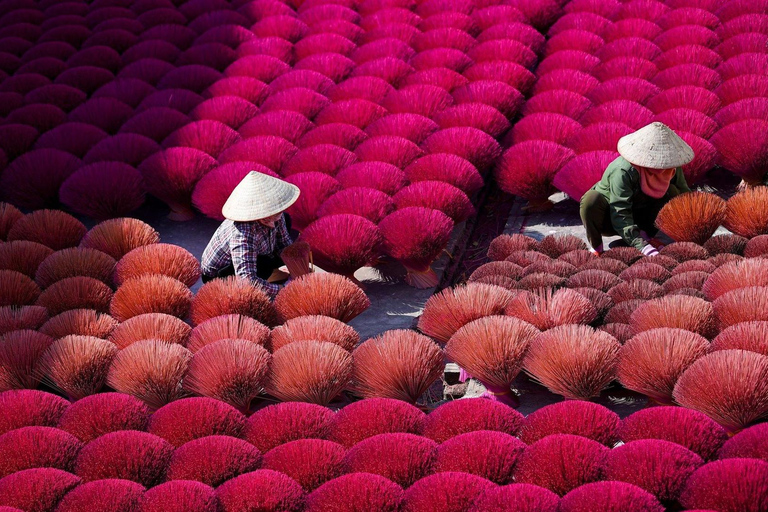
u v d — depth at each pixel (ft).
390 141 20.74
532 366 13.14
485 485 10.42
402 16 27.99
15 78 26.45
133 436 11.85
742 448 10.68
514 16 27.25
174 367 13.76
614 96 22.48
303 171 20.56
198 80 25.58
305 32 28.12
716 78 22.59
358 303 16.14
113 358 14.21
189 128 22.31
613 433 11.58
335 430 12.23
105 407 12.72
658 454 10.55
